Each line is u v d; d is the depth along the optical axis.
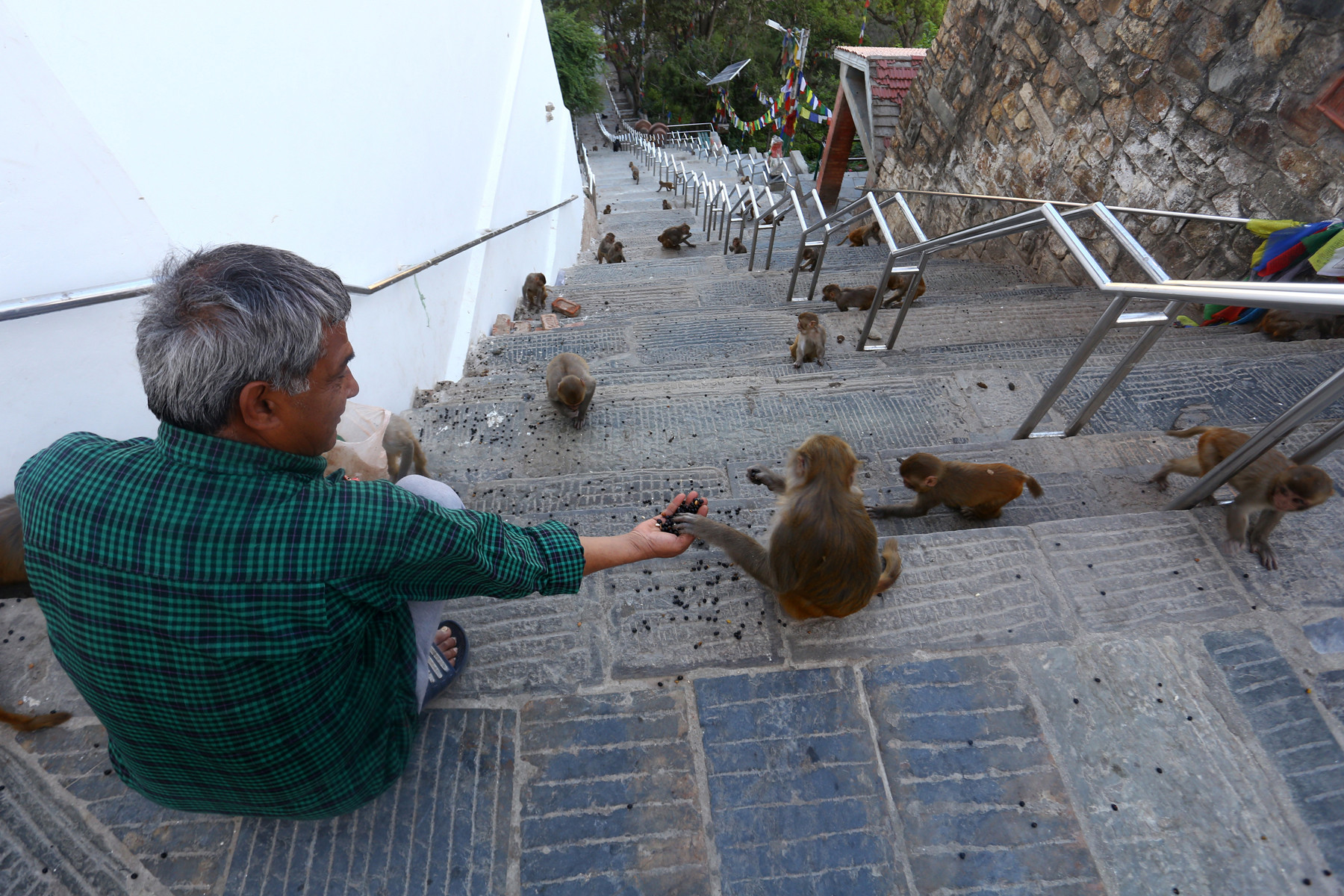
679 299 8.27
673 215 18.61
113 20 2.38
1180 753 1.80
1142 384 4.02
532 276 8.05
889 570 2.23
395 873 1.66
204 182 2.84
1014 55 8.35
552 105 11.49
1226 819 1.68
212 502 1.10
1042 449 3.40
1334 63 4.46
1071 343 5.10
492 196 7.08
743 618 2.19
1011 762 1.81
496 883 1.65
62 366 2.27
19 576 2.06
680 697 1.99
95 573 1.08
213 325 1.00
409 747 1.70
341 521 1.15
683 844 1.71
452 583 1.35
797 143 36.75
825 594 2.03
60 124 2.19
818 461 2.10
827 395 4.27
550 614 2.21
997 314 6.04
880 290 5.07
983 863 1.65
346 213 4.04
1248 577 2.21
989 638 2.09
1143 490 3.08
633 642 2.12
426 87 5.36
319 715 1.30
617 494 3.29
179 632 1.10
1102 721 1.88
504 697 1.99
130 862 1.67
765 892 1.63
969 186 9.74
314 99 3.69
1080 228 7.18
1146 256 2.85
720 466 3.72
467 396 4.94
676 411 4.23
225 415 1.08
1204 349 4.63
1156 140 6.06
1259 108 5.04
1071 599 2.18
